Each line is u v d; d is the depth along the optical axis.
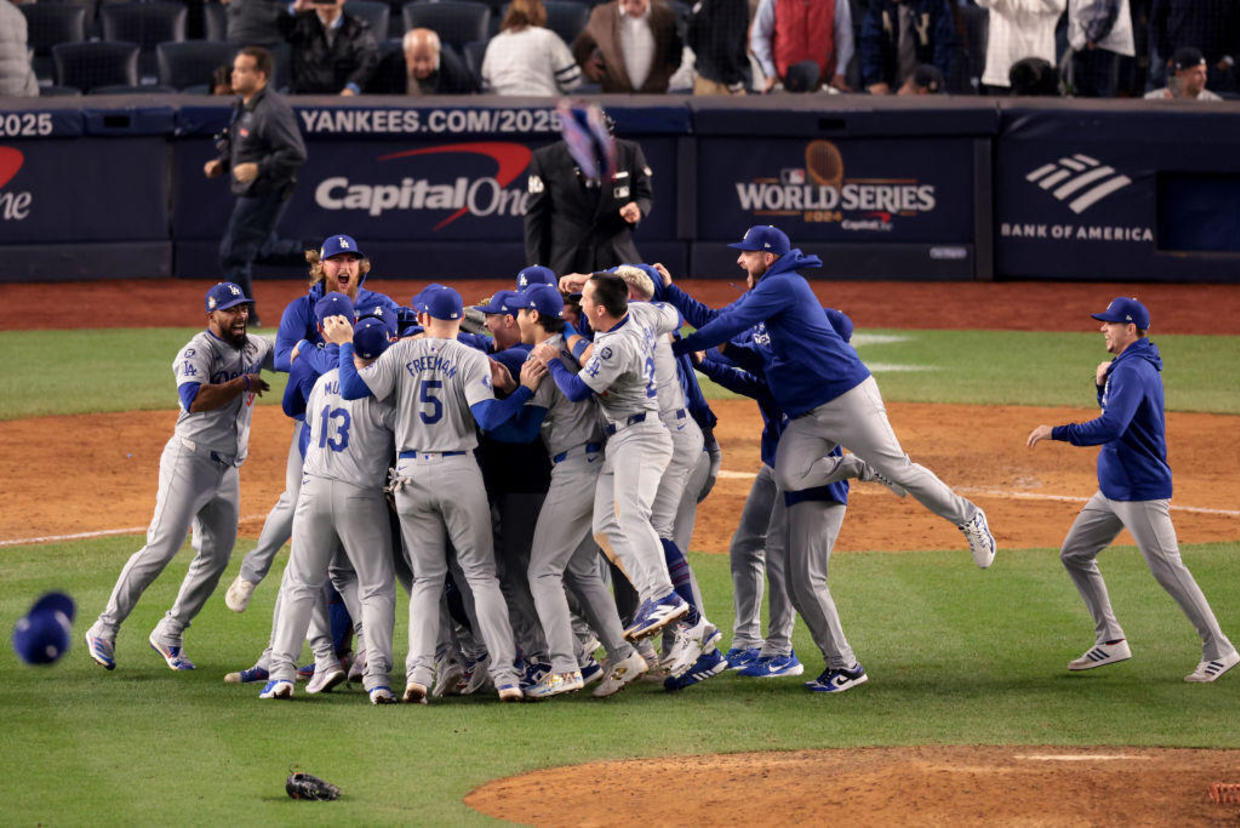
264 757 26.19
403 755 26.45
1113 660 32.06
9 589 37.72
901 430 57.25
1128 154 83.50
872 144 84.19
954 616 36.28
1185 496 48.09
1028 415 59.62
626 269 31.48
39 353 69.12
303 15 83.81
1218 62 89.12
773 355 31.59
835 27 86.94
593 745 27.22
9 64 84.94
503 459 30.97
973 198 84.69
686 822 22.81
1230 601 36.97
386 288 81.88
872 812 22.95
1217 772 24.89
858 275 85.19
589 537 30.75
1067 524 45.00
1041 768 25.22
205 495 31.86
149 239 84.50
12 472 50.53
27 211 82.75
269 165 68.50
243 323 32.31
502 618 30.03
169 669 32.34
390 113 82.81
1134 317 31.58
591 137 51.38
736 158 84.00
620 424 29.78
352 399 29.30
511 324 32.09
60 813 23.12
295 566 30.19
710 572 40.31
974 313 78.69
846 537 43.94
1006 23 86.81
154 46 92.12
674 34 84.25
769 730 28.23
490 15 93.81
